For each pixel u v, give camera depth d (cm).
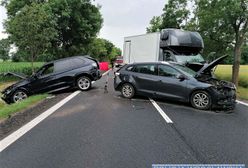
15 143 499
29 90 1156
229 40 1841
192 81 843
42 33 1758
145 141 512
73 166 399
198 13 1862
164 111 788
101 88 1322
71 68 1221
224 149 474
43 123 641
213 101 797
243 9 1536
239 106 911
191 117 717
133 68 1005
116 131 577
